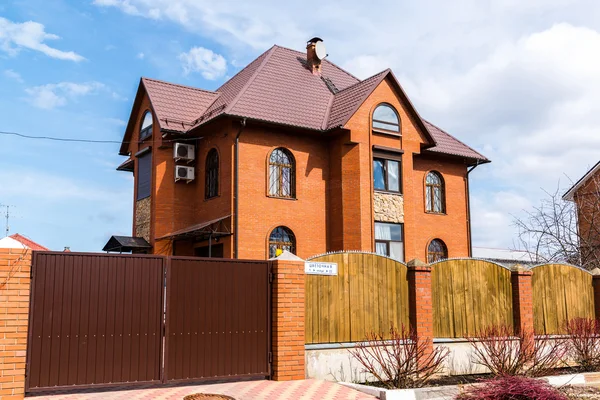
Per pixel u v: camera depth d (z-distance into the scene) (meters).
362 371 10.38
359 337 10.50
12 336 7.69
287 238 19.53
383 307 10.85
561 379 10.78
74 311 8.17
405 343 9.88
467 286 11.96
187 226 20.59
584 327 12.48
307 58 23.86
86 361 8.16
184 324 8.95
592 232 23.52
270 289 9.83
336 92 22.69
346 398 8.55
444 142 24.03
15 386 7.64
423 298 11.12
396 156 21.02
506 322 12.27
